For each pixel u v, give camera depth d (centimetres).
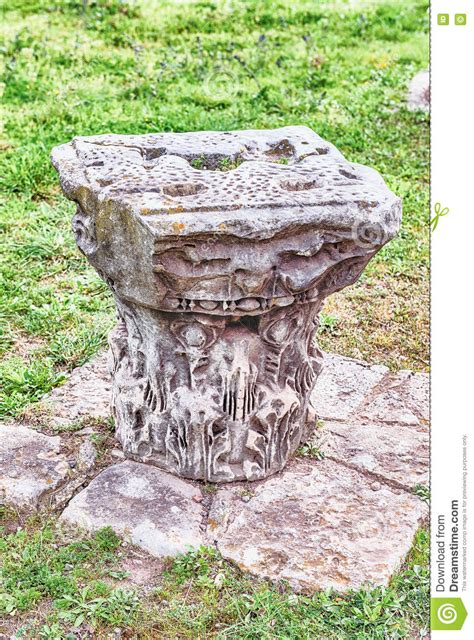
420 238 571
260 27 959
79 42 862
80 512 321
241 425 331
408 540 315
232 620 286
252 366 324
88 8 948
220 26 948
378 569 301
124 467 346
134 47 839
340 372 422
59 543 314
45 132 666
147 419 339
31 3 968
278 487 337
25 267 516
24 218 567
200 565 302
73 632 278
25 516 326
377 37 964
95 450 358
